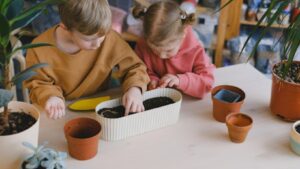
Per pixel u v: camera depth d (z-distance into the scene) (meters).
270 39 1.99
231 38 2.06
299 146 0.83
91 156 0.81
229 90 1.02
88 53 1.04
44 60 0.99
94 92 1.11
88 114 0.97
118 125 0.85
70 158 0.81
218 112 0.95
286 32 0.84
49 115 0.87
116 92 1.10
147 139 0.88
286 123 0.96
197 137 0.90
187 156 0.83
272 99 0.97
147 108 0.93
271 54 1.99
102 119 0.84
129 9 1.91
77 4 0.84
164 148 0.85
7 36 0.68
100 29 0.86
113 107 0.93
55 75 1.03
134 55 1.10
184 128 0.93
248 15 2.03
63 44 1.00
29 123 0.77
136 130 0.89
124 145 0.86
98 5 0.86
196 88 1.05
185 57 1.12
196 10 1.95
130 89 0.98
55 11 1.78
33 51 0.98
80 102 1.01
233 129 0.85
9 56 0.71
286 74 0.92
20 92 1.39
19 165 0.75
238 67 1.24
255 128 0.94
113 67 1.10
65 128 0.81
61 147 0.84
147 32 1.00
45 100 0.91
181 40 1.04
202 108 1.02
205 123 0.95
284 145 0.88
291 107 0.93
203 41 2.04
